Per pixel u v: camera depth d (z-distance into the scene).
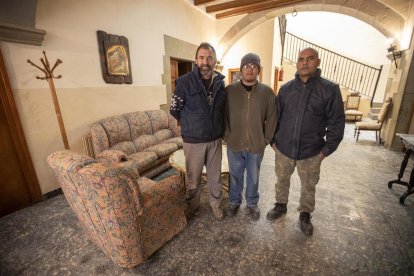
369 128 4.37
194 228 1.79
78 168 1.07
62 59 2.32
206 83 1.68
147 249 1.43
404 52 3.65
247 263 1.45
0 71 1.87
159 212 1.47
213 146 1.75
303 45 7.75
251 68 1.54
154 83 3.70
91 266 1.45
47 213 2.06
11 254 1.56
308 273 1.37
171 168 3.07
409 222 1.84
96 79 2.72
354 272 1.37
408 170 2.98
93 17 2.59
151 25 3.48
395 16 3.71
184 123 1.70
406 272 1.36
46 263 1.48
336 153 3.75
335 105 1.45
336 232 1.73
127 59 3.08
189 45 4.50
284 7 4.42
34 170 2.20
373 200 2.21
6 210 2.04
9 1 1.80
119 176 1.08
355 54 7.22
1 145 1.97
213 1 4.20
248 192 1.91
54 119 2.31
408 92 3.58
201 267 1.42
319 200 2.21
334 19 7.25
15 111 2.00
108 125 2.62
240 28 5.13
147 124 3.21
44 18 2.11
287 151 1.67
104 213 1.17
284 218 1.91
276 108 1.68
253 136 1.68
